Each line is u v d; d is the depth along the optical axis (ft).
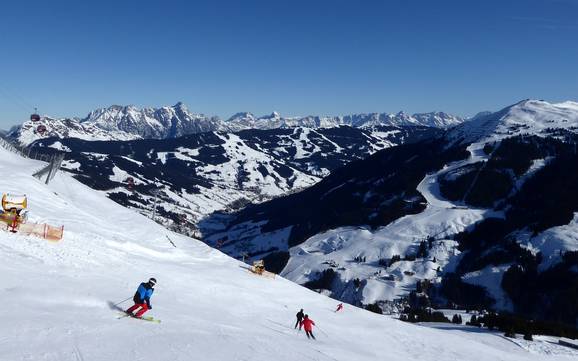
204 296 113.60
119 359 45.57
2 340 44.27
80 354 44.86
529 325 226.79
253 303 126.72
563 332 220.64
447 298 501.15
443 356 122.62
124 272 102.17
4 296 57.77
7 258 77.00
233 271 176.55
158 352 50.01
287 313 127.54
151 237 203.00
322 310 155.12
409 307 465.47
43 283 67.92
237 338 67.31
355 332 129.90
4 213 100.48
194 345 55.88
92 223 167.63
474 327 243.40
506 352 157.99
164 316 71.20
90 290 72.18
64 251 97.35
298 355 66.49
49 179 256.11
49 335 48.21
